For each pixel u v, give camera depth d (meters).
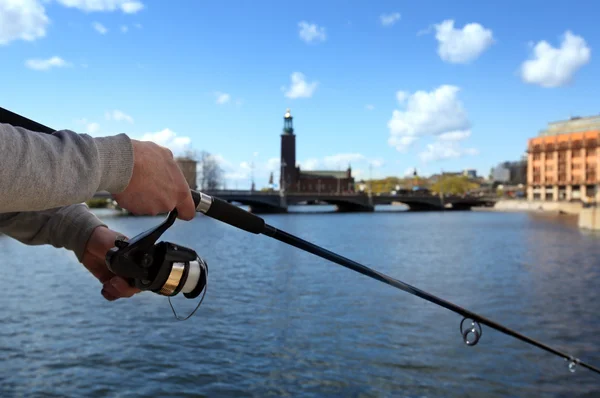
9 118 1.04
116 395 7.52
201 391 7.69
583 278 19.00
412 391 7.82
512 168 194.50
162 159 1.13
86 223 1.57
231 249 28.58
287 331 10.74
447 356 9.33
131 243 1.34
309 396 7.58
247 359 9.02
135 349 9.45
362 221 68.69
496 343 10.06
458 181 196.75
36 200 0.93
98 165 1.01
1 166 0.88
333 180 184.88
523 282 18.08
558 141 130.75
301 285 16.25
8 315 11.86
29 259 22.03
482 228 53.91
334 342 10.05
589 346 10.30
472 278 19.11
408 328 11.07
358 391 7.80
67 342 9.84
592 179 123.12
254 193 90.06
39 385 7.79
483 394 7.78
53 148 0.96
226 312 12.30
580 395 7.79
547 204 122.12
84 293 14.37
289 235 1.82
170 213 1.33
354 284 16.41
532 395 7.80
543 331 11.38
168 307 12.58
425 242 36.12
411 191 182.88
